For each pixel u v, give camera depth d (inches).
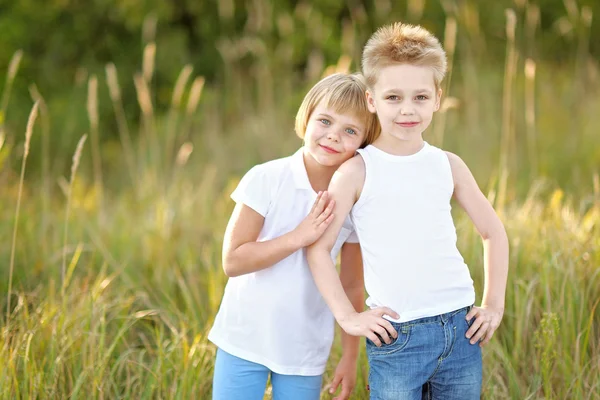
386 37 94.6
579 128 269.0
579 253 143.4
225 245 102.2
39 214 212.1
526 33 361.4
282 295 101.0
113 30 391.2
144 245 186.1
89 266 171.9
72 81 376.8
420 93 92.7
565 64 343.6
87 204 228.1
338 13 395.5
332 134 97.6
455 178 99.7
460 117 289.3
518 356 129.5
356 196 96.3
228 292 106.4
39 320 129.4
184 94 365.7
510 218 169.8
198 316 148.9
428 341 93.3
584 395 121.0
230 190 231.5
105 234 194.4
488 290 99.2
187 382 119.5
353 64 306.7
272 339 101.7
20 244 180.2
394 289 94.0
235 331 104.0
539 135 267.9
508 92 181.2
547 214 169.3
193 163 295.1
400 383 94.2
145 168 241.8
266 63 326.0
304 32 371.9
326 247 96.7
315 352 104.0
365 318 92.7
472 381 97.0
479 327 96.3
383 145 97.1
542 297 138.5
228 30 391.9
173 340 133.0
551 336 120.0
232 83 368.8
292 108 318.3
